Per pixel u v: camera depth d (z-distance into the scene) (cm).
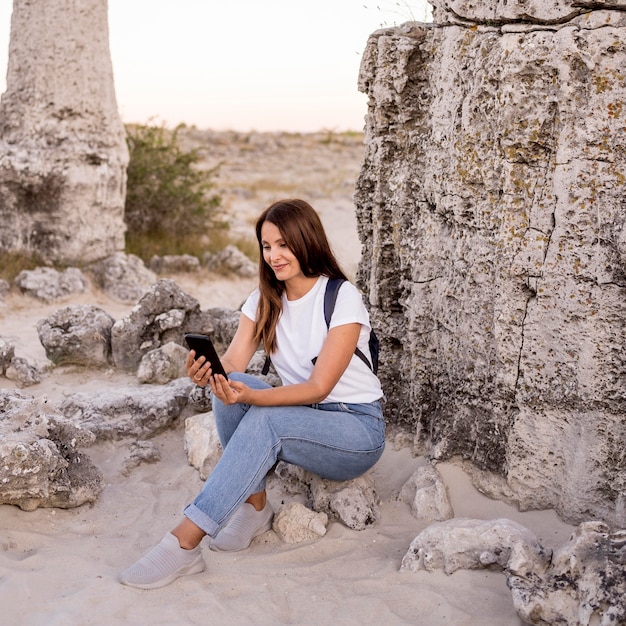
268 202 1956
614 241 299
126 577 291
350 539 328
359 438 321
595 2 295
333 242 1345
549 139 312
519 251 322
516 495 336
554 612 254
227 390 300
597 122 298
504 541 293
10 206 895
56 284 852
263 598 288
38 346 648
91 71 914
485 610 275
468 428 355
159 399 450
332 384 312
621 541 265
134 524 349
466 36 345
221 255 1086
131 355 535
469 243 349
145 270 938
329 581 299
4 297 818
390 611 279
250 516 329
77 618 271
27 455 338
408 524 339
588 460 315
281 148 3139
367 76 403
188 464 409
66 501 355
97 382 522
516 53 310
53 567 305
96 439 422
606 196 301
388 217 403
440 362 373
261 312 338
